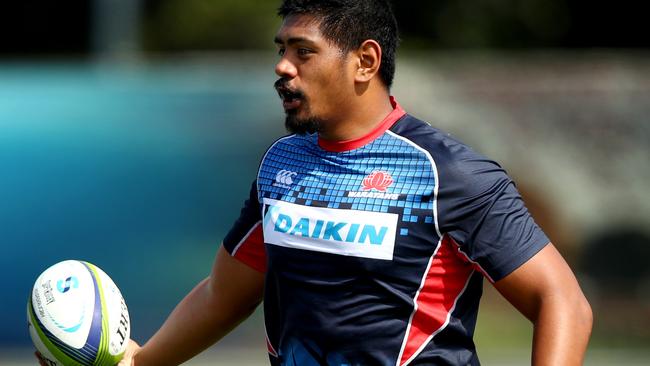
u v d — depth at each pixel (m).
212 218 34.84
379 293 13.28
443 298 13.36
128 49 58.28
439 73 43.28
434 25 77.25
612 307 36.88
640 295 37.06
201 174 35.28
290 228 13.72
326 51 13.53
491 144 38.34
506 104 38.94
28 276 33.69
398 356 13.30
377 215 13.30
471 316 13.69
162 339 15.62
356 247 13.27
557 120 38.66
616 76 42.38
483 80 41.53
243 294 15.14
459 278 13.46
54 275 14.43
